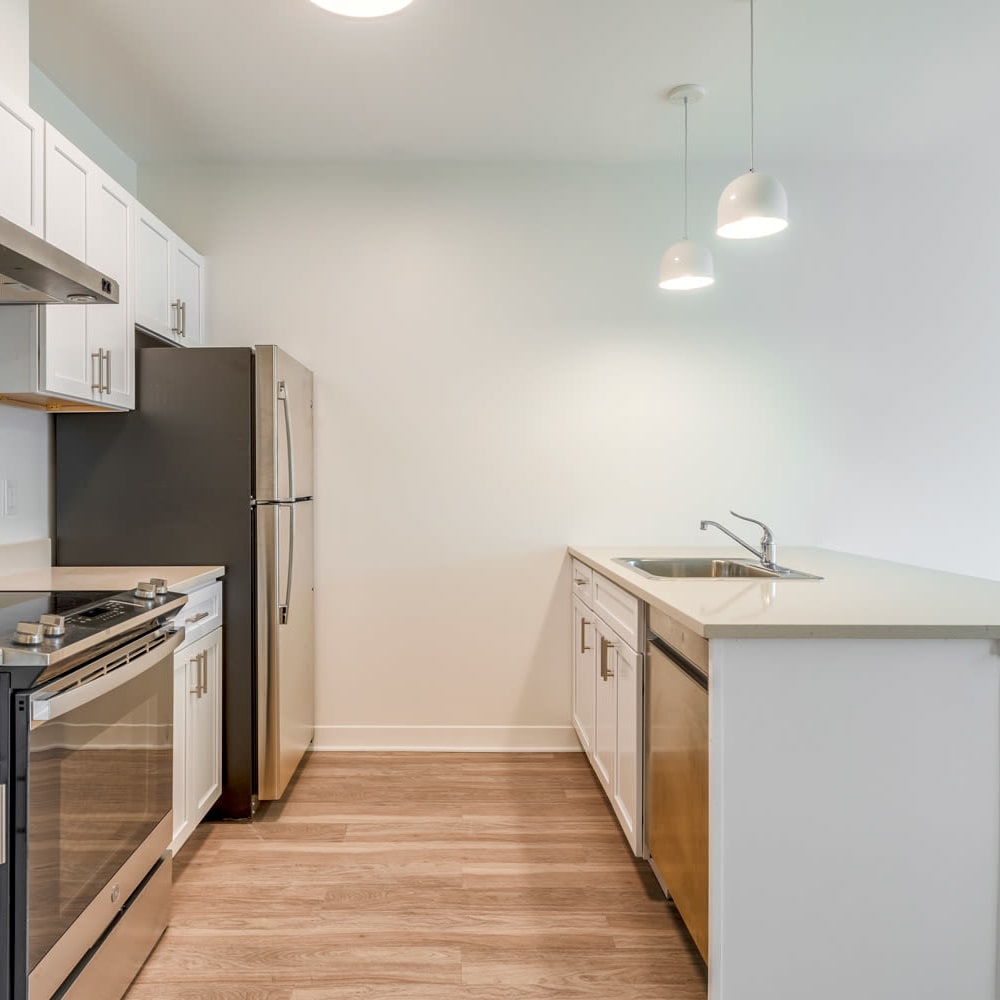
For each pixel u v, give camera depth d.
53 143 2.00
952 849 1.50
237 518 2.58
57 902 1.36
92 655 1.50
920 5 2.20
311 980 1.73
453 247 3.30
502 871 2.24
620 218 3.31
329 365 3.29
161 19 2.23
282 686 2.65
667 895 2.11
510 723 3.33
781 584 2.05
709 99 2.74
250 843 2.42
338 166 3.28
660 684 1.92
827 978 1.50
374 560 3.31
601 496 3.32
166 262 2.84
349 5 1.72
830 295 3.34
